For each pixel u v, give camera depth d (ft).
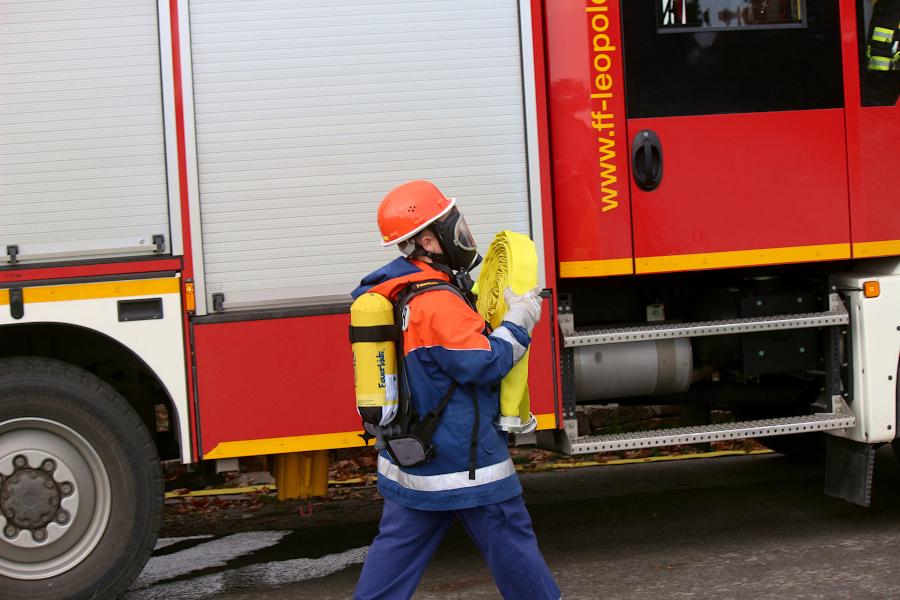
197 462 14.76
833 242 15.74
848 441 16.53
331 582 15.66
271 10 14.23
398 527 10.36
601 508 19.43
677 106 15.23
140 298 13.89
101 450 13.85
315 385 14.23
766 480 20.97
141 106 13.96
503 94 14.82
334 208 14.39
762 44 15.47
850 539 16.38
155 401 16.28
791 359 16.62
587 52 14.96
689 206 15.29
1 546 13.75
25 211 13.74
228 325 14.06
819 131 15.67
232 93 14.14
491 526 10.25
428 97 14.62
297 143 14.30
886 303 15.94
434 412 10.11
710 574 14.97
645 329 15.46
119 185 13.91
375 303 10.19
